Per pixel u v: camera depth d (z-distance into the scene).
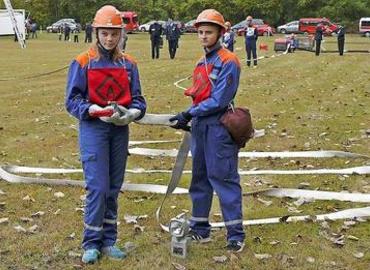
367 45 37.19
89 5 69.12
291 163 7.20
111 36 4.14
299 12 63.25
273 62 22.88
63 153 7.78
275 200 5.87
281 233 4.98
